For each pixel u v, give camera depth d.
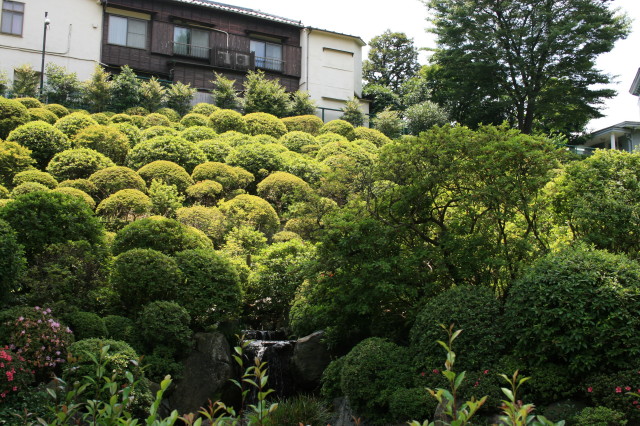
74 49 27.83
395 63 46.38
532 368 7.19
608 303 6.66
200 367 9.80
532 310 7.07
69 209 10.55
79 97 25.19
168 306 9.67
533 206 9.52
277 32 33.50
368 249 9.42
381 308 9.80
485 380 7.21
